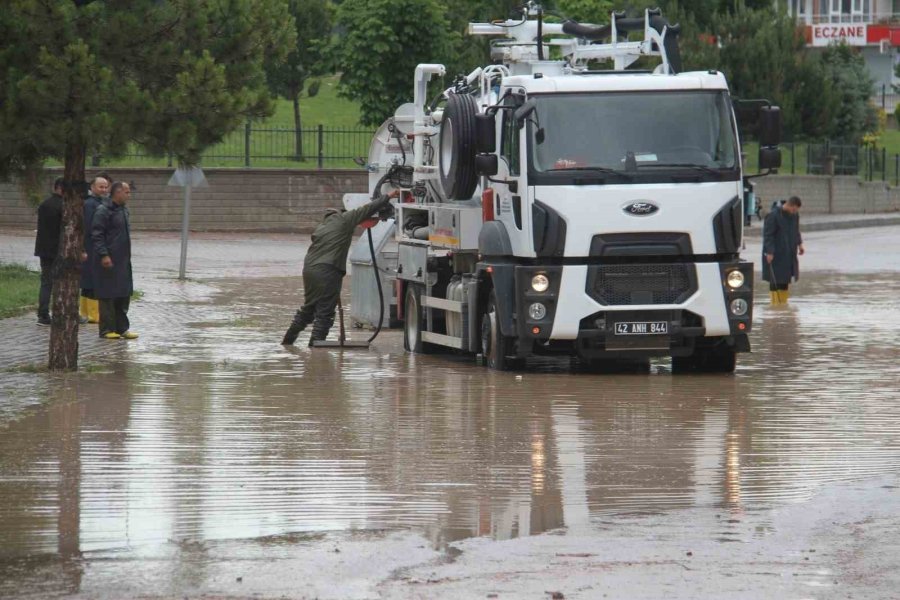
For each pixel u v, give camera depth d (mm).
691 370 42562
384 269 53188
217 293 68625
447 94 47688
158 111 37312
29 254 87875
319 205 116188
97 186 52156
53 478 24750
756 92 138750
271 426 30688
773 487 24328
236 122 38281
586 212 39156
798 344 49781
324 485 24312
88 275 52312
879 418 32375
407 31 109750
